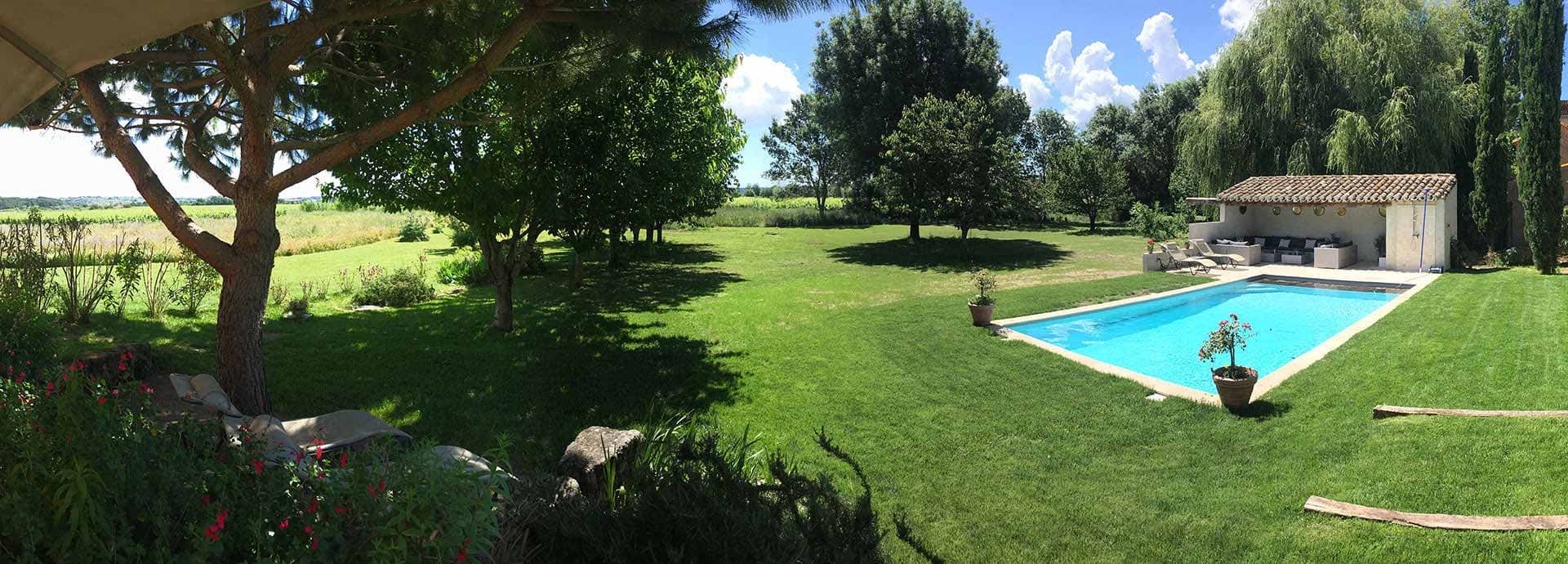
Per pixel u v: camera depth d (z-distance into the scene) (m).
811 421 8.54
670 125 13.05
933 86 34.16
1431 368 9.48
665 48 6.87
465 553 2.68
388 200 11.35
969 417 8.63
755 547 3.41
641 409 8.95
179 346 10.23
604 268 25.00
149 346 8.42
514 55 9.24
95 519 2.24
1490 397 8.07
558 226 13.02
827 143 50.66
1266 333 14.65
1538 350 9.93
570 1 6.61
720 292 19.50
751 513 3.71
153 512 2.49
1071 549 5.46
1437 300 14.90
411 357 11.12
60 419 2.76
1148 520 5.89
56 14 1.94
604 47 7.95
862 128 34.19
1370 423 7.63
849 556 3.73
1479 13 29.62
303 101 9.93
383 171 11.09
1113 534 5.68
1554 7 17.62
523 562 3.53
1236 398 8.50
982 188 27.89
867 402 9.23
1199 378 11.40
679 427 6.79
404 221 43.56
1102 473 6.93
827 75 36.16
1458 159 23.69
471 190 11.43
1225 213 24.36
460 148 11.57
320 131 10.27
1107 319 15.77
